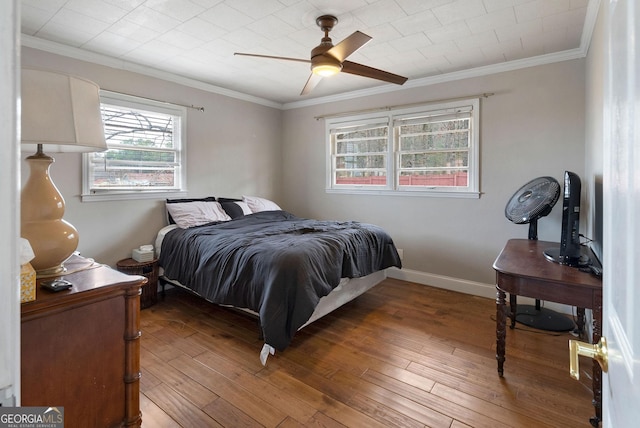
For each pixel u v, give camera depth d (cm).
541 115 314
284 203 520
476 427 163
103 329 127
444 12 233
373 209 430
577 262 190
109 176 325
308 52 302
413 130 395
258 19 242
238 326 278
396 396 186
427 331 268
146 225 351
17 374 40
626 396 54
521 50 298
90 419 124
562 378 203
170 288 369
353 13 234
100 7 226
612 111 71
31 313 107
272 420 168
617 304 64
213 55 310
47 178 133
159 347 242
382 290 371
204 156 404
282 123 514
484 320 289
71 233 135
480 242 354
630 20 54
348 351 236
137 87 338
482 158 348
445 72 356
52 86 116
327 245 262
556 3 221
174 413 173
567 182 193
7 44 37
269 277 223
